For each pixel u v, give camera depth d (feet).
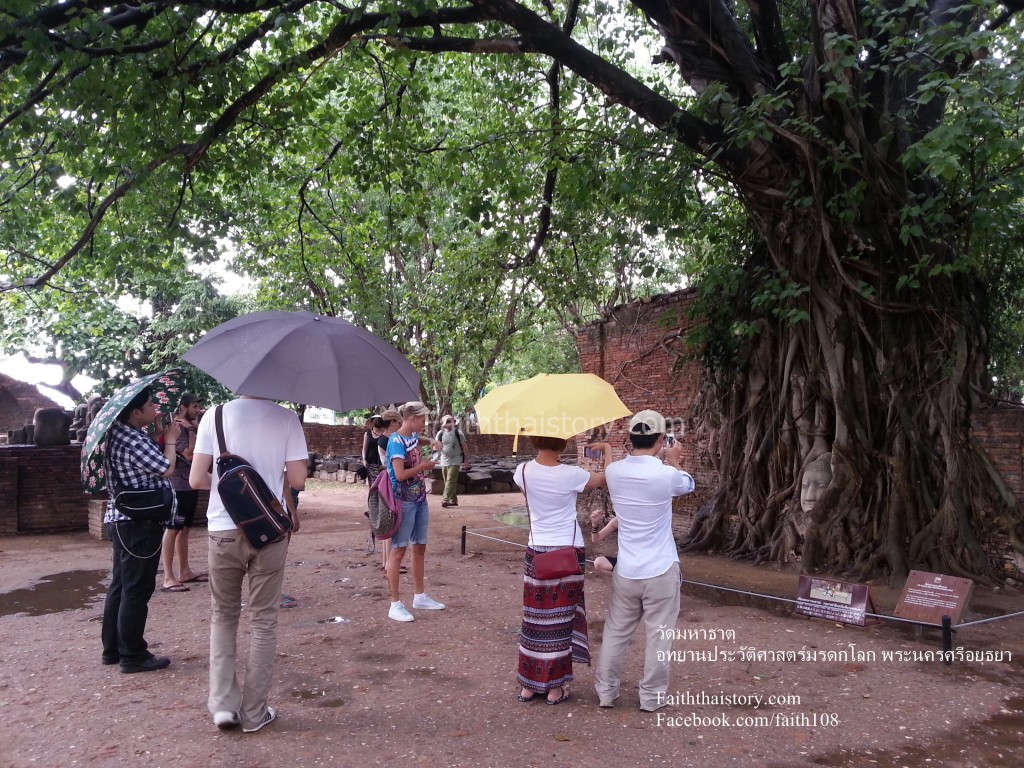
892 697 15.98
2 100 33.45
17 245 45.37
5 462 40.14
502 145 37.70
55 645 19.83
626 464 15.17
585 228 44.11
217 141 36.01
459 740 13.75
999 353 33.94
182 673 17.44
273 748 13.38
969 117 24.56
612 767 12.69
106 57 30.07
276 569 14.20
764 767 12.72
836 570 29.71
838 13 28.22
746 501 34.53
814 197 30.71
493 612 23.20
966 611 23.81
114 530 17.39
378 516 22.20
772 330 34.60
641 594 14.99
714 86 29.48
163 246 42.93
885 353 30.94
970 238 30.53
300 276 64.23
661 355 42.93
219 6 30.14
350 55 37.19
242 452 14.32
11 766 12.67
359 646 19.58
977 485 28.84
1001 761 13.00
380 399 14.56
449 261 61.41
